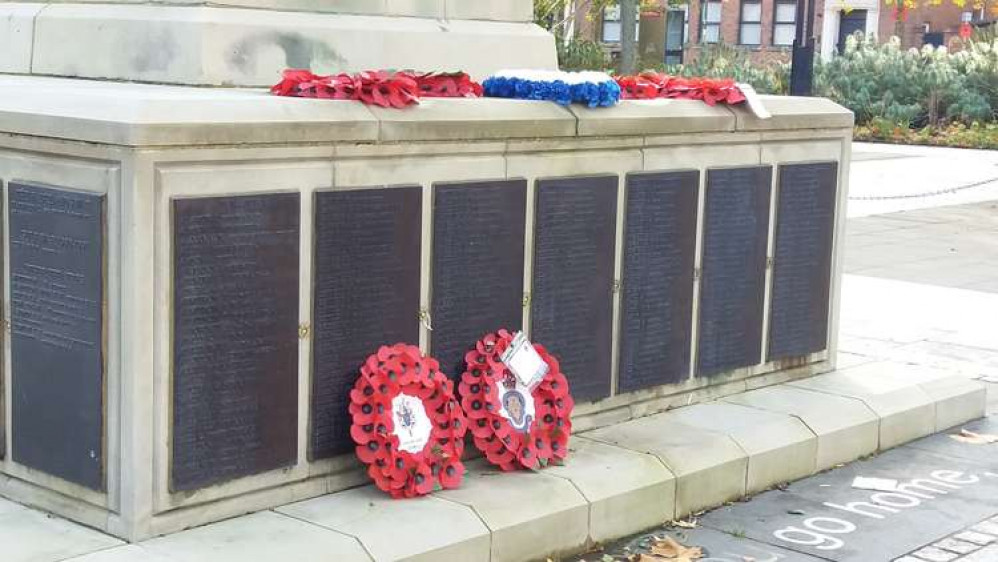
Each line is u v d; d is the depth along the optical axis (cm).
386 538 412
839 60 2748
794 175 611
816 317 634
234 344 418
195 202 403
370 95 451
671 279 560
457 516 433
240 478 425
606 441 518
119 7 534
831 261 640
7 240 427
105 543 400
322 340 443
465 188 478
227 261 413
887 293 931
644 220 545
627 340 546
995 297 926
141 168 390
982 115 2534
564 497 459
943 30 3553
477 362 485
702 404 579
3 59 568
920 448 593
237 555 393
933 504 519
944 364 726
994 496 530
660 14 2636
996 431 624
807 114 611
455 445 464
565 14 2953
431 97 486
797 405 582
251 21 515
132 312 394
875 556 463
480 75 592
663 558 454
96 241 399
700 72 2845
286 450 436
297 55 527
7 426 436
